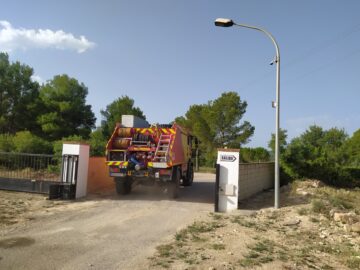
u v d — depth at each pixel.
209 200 12.73
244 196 12.41
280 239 7.16
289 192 13.74
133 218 8.95
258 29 11.10
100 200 11.80
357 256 6.09
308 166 16.88
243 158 30.00
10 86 38.03
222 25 11.14
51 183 12.12
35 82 40.94
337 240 7.19
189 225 8.29
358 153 42.56
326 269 5.42
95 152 21.16
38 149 22.12
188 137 16.62
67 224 8.04
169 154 12.36
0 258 5.46
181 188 16.52
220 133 37.47
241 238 7.10
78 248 6.16
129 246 6.38
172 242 6.70
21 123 38.56
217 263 5.45
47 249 6.04
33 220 8.27
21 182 12.50
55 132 37.06
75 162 12.08
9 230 7.25
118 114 34.06
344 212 9.43
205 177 24.00
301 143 17.91
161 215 9.46
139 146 12.73
